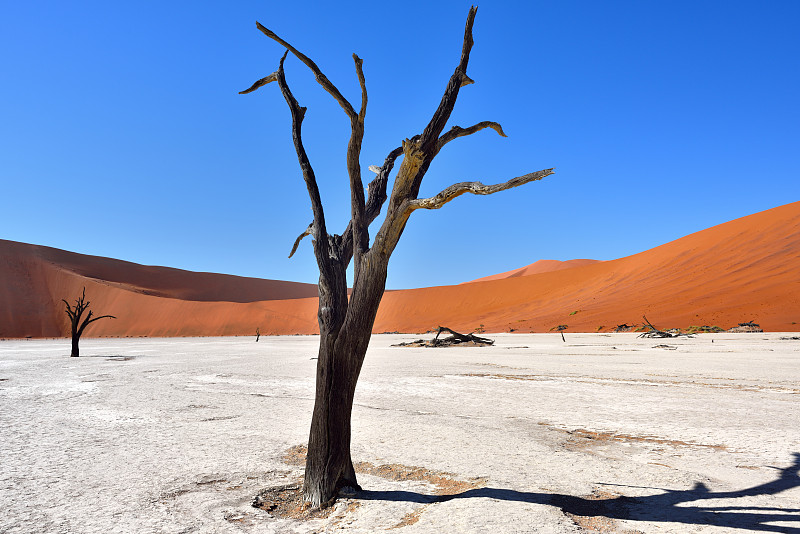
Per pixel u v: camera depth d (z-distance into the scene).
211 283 153.62
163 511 4.72
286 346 45.97
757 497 4.91
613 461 6.36
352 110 4.83
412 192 4.72
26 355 33.88
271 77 5.51
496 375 17.67
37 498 5.11
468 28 4.96
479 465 6.14
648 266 90.25
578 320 72.25
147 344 53.84
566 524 4.10
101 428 8.77
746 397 11.93
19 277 110.44
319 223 5.17
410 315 113.19
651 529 4.09
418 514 4.42
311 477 4.92
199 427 8.81
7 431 8.55
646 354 27.69
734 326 52.59
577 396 12.42
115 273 140.12
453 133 5.13
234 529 4.25
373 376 17.45
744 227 82.81
